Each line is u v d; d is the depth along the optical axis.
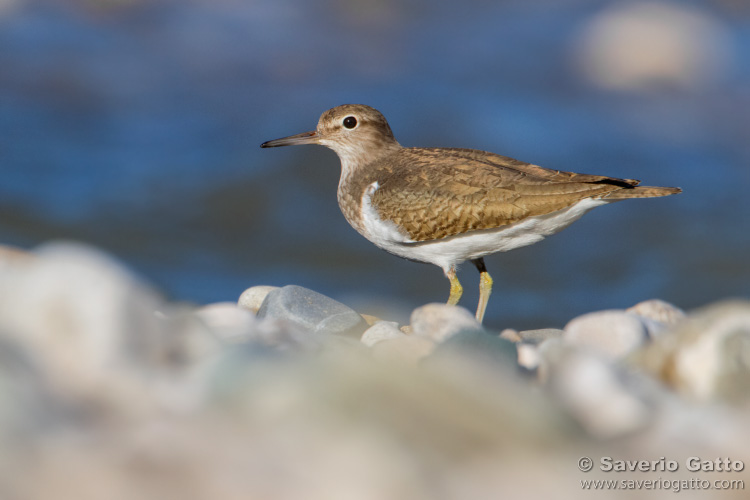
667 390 6.38
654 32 30.86
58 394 5.32
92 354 5.51
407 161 11.09
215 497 4.49
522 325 16.59
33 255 7.78
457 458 5.01
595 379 5.91
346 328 8.41
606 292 17.84
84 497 4.45
